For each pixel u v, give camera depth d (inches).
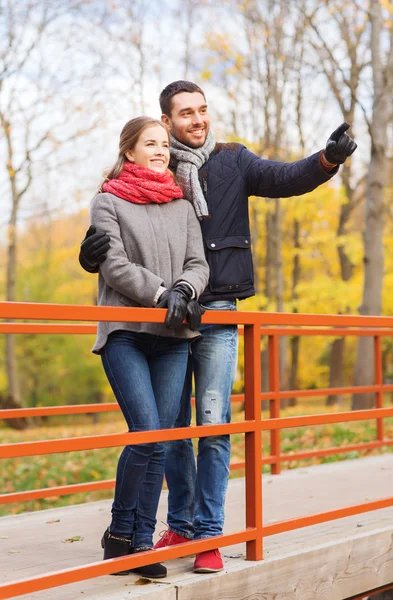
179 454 133.0
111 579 114.5
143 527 118.7
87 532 151.7
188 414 136.3
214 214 125.3
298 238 762.2
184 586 111.3
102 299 118.0
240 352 582.9
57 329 166.2
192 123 125.8
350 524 159.8
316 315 137.2
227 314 120.3
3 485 314.0
